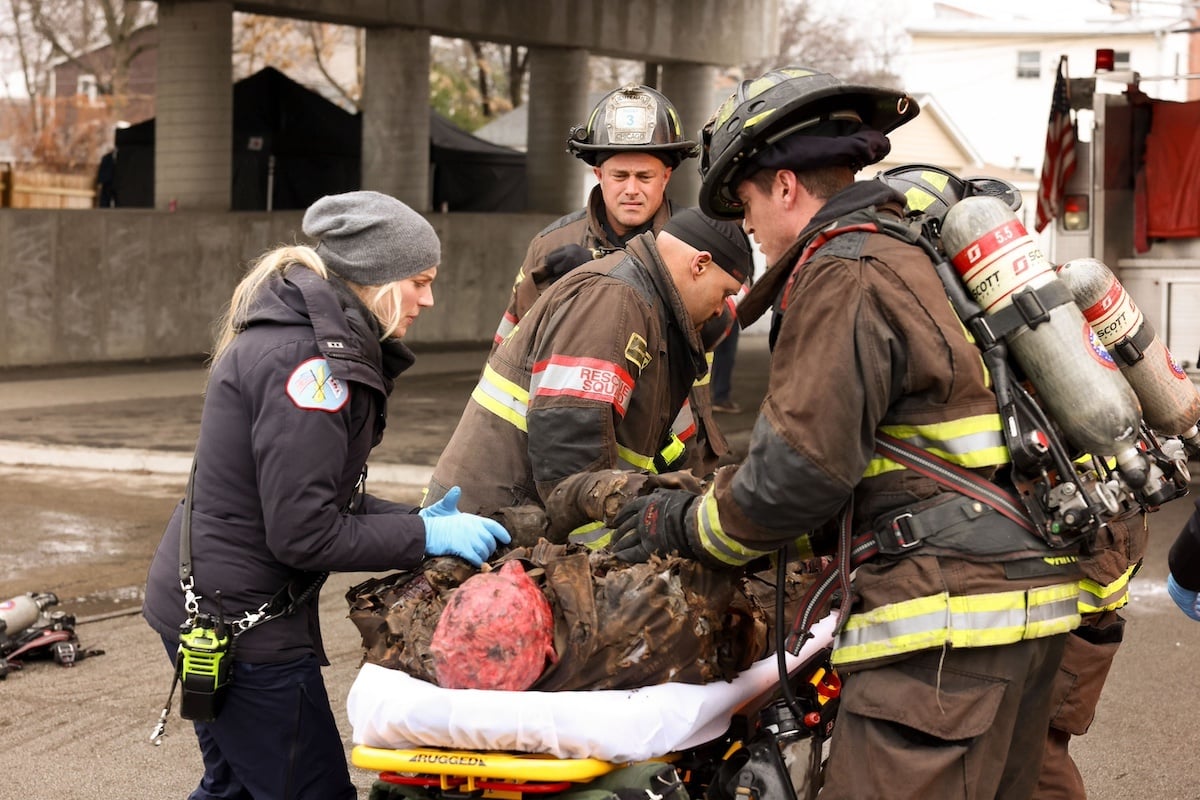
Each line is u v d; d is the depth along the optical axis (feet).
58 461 33.58
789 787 8.75
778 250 9.17
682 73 77.25
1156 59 135.23
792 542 9.06
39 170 108.68
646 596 8.35
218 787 10.82
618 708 8.05
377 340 9.91
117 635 19.92
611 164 15.61
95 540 25.72
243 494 9.78
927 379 8.19
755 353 65.21
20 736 15.85
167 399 43.29
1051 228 34.37
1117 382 8.22
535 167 71.10
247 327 9.82
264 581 9.85
